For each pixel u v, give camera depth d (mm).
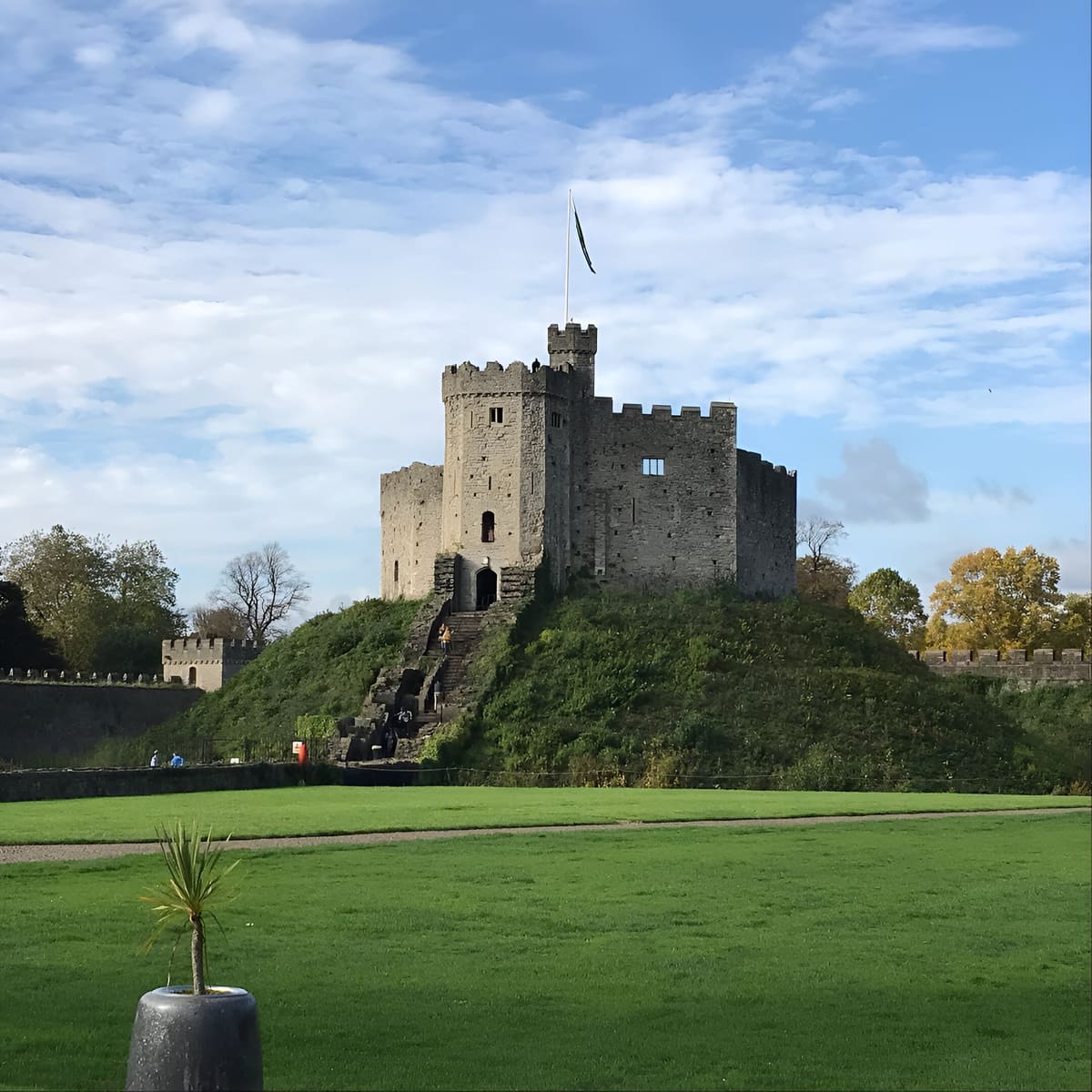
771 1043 23203
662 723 85938
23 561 154250
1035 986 27672
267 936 29438
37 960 26609
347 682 96688
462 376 104625
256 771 67750
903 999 26406
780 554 114625
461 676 93000
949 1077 21844
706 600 102812
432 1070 21031
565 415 105062
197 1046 16500
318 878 36656
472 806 57719
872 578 163500
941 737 87438
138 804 55812
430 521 109875
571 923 31734
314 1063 21172
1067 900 36594
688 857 42156
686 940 30406
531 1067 21359
